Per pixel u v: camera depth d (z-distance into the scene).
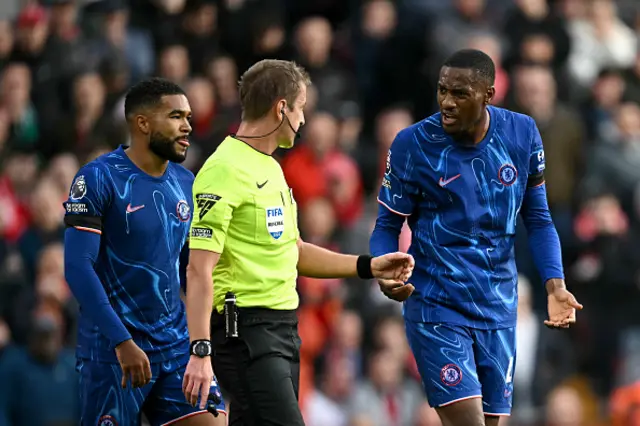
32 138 46.44
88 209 22.20
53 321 36.88
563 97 49.81
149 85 22.83
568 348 41.81
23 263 41.12
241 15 49.03
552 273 22.98
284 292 22.16
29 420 36.62
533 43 49.78
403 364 40.84
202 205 21.38
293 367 22.36
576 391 41.69
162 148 22.75
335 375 39.53
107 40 47.66
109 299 22.61
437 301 22.86
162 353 22.78
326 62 48.66
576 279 44.09
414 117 50.75
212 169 21.61
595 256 44.25
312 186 44.06
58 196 41.94
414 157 22.88
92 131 45.06
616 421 39.72
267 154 22.08
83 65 47.00
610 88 50.75
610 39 53.72
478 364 23.03
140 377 21.84
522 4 50.78
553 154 46.31
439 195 22.75
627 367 42.59
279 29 49.12
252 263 21.84
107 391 22.62
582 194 46.59
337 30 53.25
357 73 50.88
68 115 46.16
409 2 51.78
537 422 40.22
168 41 49.47
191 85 45.50
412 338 23.16
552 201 46.19
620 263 43.81
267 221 21.84
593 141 49.44
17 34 48.31
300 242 23.23
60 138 45.72
